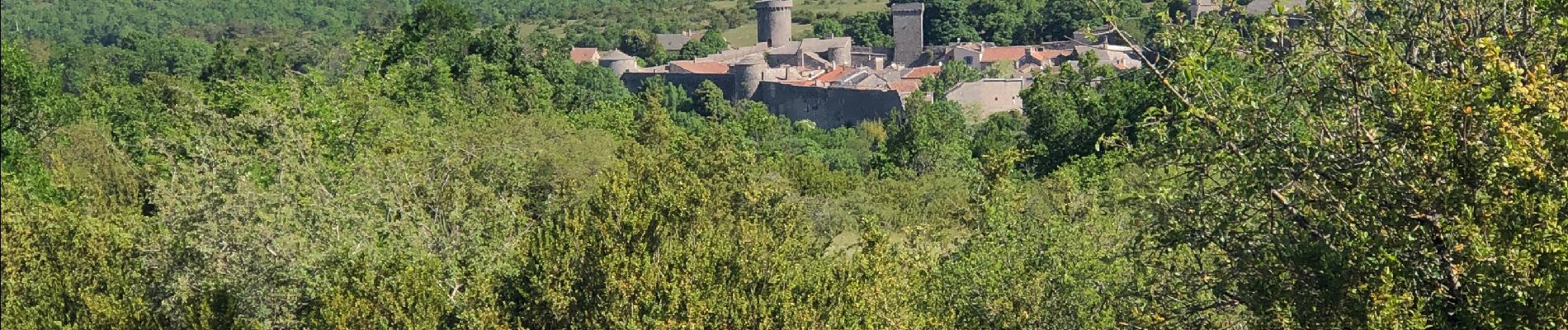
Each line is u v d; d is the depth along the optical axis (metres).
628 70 198.50
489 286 21.61
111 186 46.50
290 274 24.20
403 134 43.06
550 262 21.42
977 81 160.75
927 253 26.25
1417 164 14.09
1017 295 25.53
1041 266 26.25
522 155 38.72
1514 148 13.00
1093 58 61.84
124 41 177.50
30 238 28.22
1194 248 16.53
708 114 164.88
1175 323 17.17
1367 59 14.91
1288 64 15.45
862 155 118.62
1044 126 73.38
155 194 28.52
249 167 31.72
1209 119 14.91
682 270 20.80
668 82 187.00
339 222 25.62
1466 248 13.70
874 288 21.42
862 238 22.84
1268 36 16.08
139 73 165.75
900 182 59.00
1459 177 13.87
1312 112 15.44
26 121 55.59
